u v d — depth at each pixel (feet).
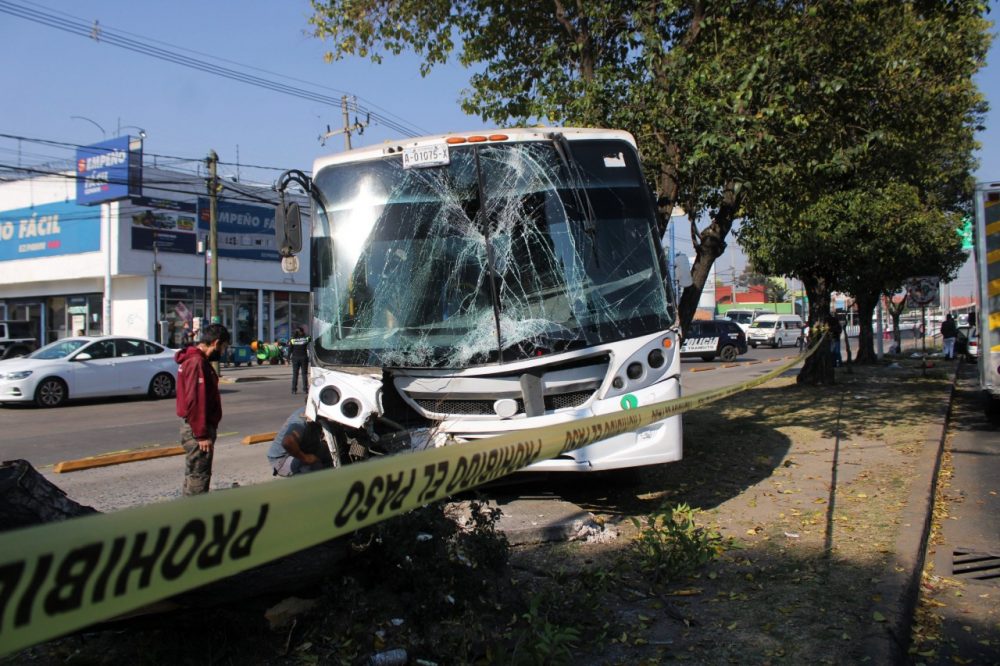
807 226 45.83
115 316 112.27
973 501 23.43
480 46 36.42
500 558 13.62
